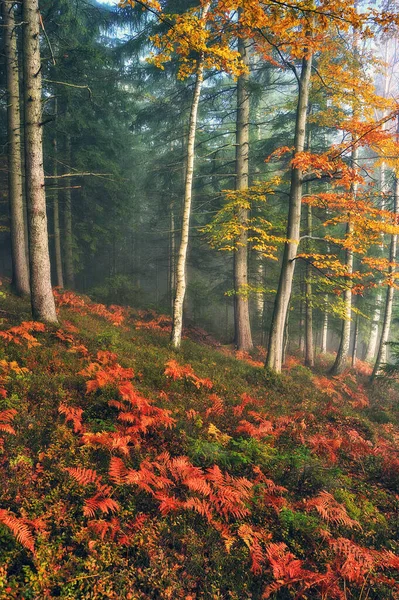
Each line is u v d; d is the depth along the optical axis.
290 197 13.13
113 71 20.77
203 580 4.12
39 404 6.60
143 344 12.68
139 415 6.69
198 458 6.04
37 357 8.46
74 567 3.93
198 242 23.52
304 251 18.27
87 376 7.88
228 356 15.02
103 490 4.81
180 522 4.72
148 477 4.94
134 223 29.61
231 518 5.05
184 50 10.70
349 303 18.72
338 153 12.37
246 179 17.50
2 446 5.26
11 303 12.58
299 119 12.67
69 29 18.05
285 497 5.71
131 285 23.77
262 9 7.40
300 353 23.73
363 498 6.06
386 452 8.18
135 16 18.23
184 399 8.53
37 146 9.91
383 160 13.25
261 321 24.19
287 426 8.50
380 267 14.28
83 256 26.97
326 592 4.11
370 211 13.29
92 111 21.14
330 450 7.31
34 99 9.69
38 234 10.29
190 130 12.45
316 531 4.98
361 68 14.58
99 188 22.98
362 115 14.35
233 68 11.30
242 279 17.80
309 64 12.55
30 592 3.60
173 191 21.70
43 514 4.43
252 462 6.34
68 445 5.71
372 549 4.93
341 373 19.73
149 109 19.30
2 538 3.97
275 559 4.38
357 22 6.63
